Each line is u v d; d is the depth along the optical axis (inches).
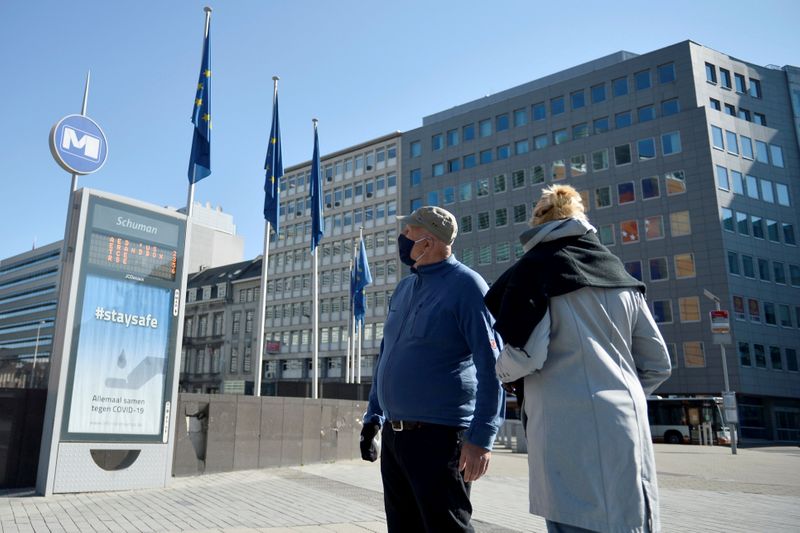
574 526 79.8
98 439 330.3
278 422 482.9
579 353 86.3
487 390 106.9
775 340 1905.8
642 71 2162.9
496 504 328.2
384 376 121.0
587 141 2213.3
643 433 83.2
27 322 3806.6
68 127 358.9
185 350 3363.7
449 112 2888.8
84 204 339.3
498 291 94.4
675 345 1902.1
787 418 1893.5
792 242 2057.1
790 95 2244.1
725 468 626.8
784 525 271.6
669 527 265.9
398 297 131.1
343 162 3053.6
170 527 239.5
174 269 378.3
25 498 299.7
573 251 90.6
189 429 419.5
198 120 464.1
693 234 1940.2
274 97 689.6
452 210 2524.6
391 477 120.2
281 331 3043.8
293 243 3154.5
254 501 314.3
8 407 333.1
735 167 2011.6
